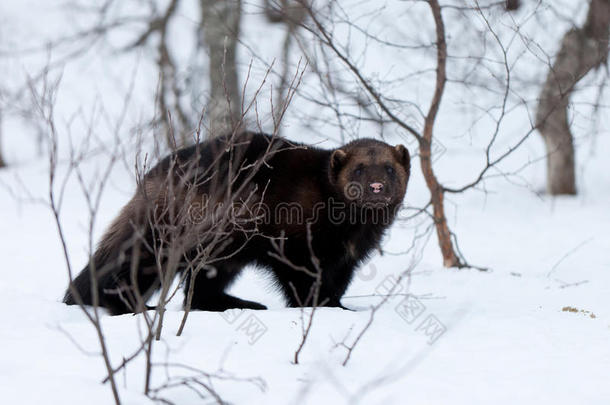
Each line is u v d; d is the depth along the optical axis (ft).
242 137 27.32
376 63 72.28
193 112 38.52
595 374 18.19
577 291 30.94
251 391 16.56
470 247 46.52
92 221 15.33
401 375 17.98
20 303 23.65
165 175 26.16
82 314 24.41
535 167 75.77
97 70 96.73
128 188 67.92
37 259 42.96
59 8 85.92
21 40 93.35
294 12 36.19
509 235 50.44
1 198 66.23
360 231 28.43
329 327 22.12
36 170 79.77
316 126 41.81
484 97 55.16
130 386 16.44
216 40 56.29
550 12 48.67
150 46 67.87
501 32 39.58
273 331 21.44
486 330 22.90
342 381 17.40
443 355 19.86
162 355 18.47
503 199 65.21
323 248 27.84
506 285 32.89
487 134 86.33
